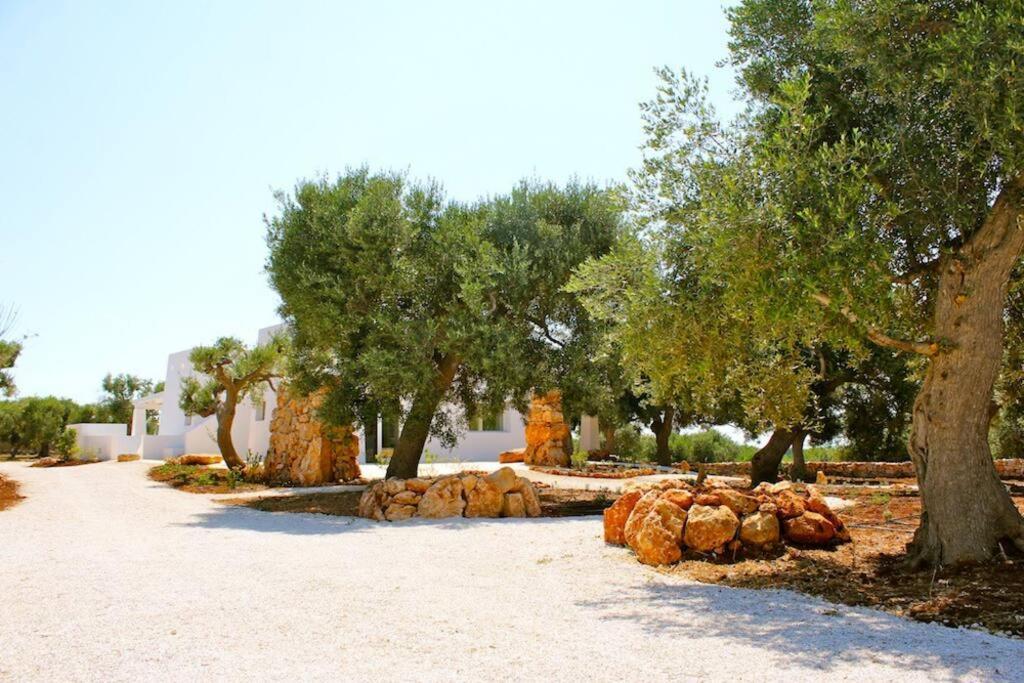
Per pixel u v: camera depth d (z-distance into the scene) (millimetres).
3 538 11391
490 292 17172
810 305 6953
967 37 6660
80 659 5254
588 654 5371
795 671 4914
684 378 9477
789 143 7148
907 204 8023
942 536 7793
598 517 14477
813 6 8891
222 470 25734
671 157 8609
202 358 24984
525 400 18141
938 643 5516
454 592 7633
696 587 7875
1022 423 18016
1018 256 7672
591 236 18781
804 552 9078
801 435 20328
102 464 32375
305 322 17234
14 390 24234
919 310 9812
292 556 9938
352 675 4895
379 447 33531
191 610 6754
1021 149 6629
